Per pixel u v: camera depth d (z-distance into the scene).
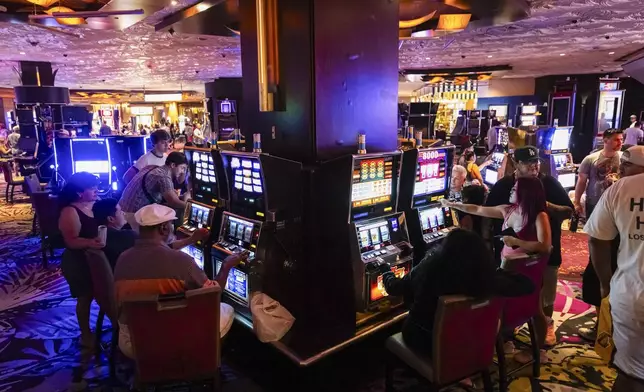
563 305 4.07
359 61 3.07
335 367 2.90
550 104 13.86
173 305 2.07
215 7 4.56
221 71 13.16
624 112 15.39
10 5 4.86
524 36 7.49
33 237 6.62
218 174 3.45
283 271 2.88
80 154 6.46
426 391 2.80
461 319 2.12
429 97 17.42
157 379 2.20
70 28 6.03
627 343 2.04
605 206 2.14
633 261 2.00
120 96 21.75
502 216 3.11
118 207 3.53
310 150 2.89
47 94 9.48
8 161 9.32
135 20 4.98
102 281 2.91
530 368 3.05
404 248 3.16
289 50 2.92
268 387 2.88
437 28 5.38
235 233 3.24
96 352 3.28
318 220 2.71
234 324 3.29
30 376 3.04
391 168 3.12
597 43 8.30
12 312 4.08
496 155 7.64
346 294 2.90
